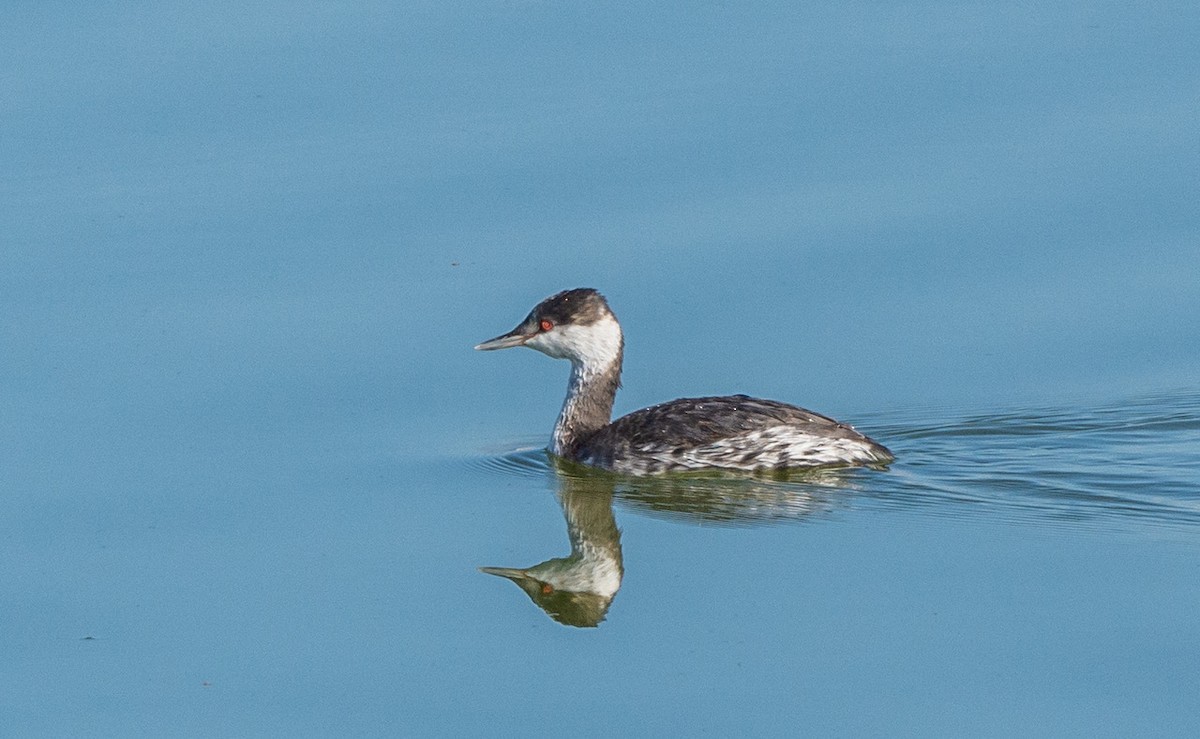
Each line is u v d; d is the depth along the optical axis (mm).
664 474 18453
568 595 16016
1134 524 16562
